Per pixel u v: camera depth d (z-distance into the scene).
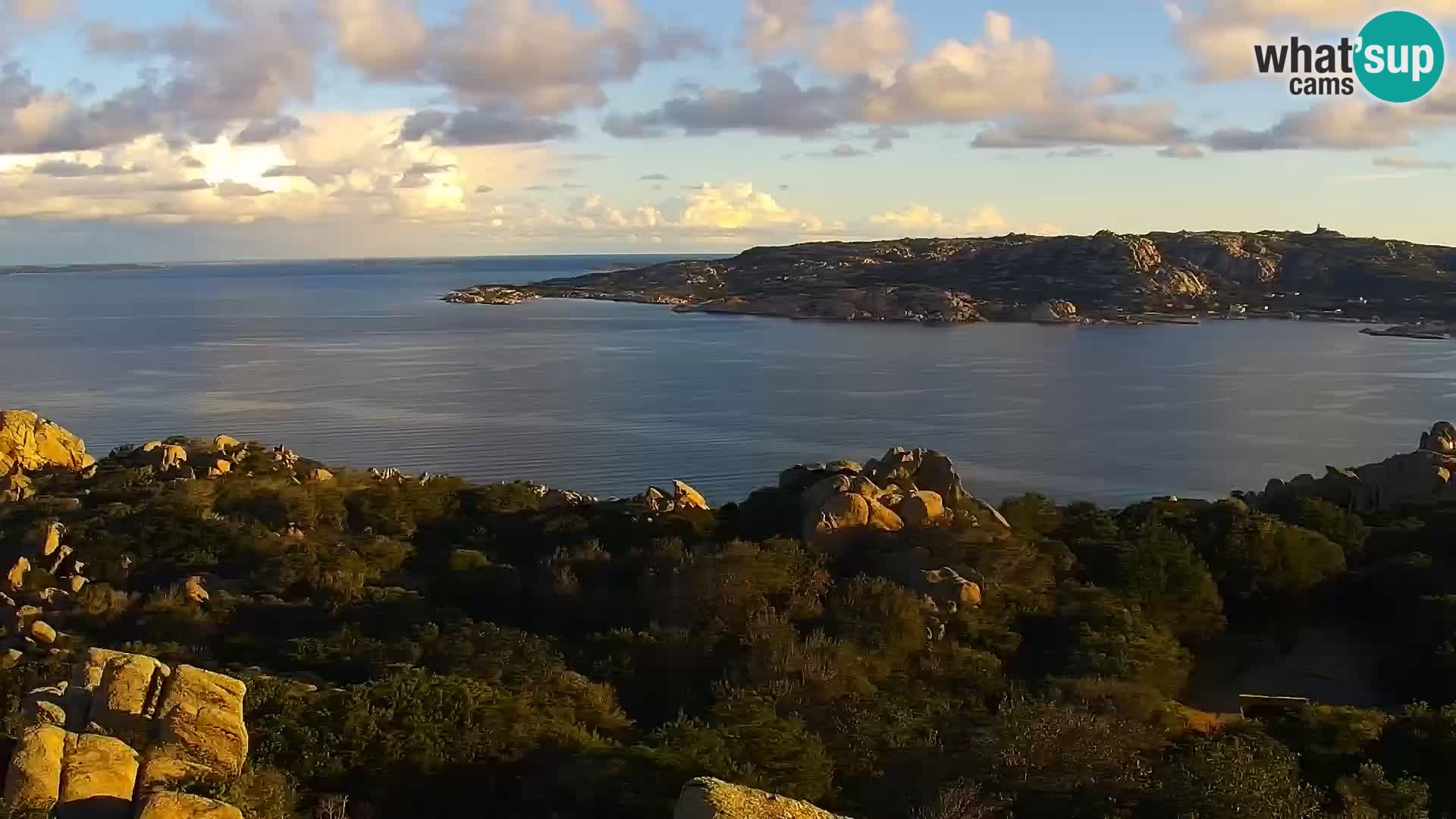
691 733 29.84
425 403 186.12
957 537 50.81
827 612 44.66
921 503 53.09
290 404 181.88
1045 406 187.62
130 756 24.94
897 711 33.84
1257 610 51.75
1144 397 198.62
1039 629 44.88
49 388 198.75
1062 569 50.94
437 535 60.41
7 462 71.12
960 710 35.44
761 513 57.62
